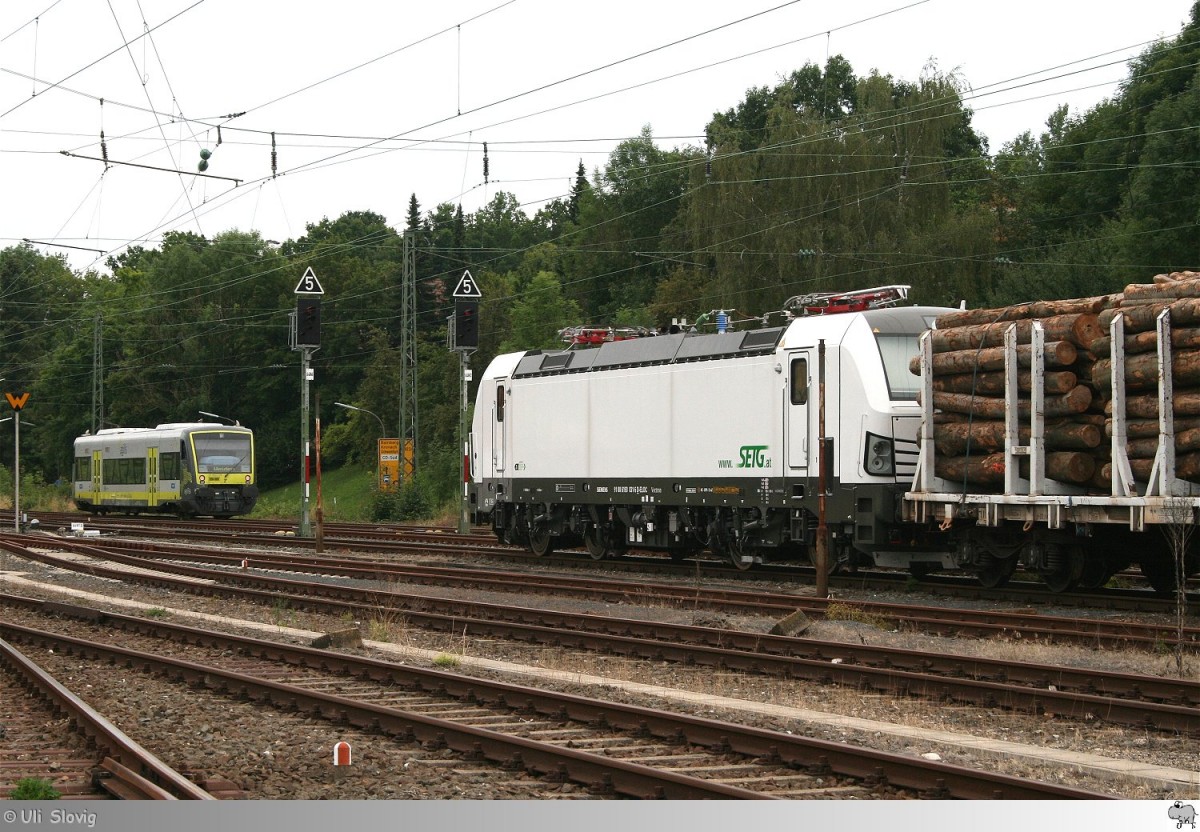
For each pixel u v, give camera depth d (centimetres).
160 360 9075
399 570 2464
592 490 2634
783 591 2105
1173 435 1650
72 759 952
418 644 1638
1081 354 1784
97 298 10906
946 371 1958
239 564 2798
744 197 4969
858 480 2050
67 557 3033
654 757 945
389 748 1010
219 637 1599
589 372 2659
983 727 1084
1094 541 1884
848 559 2145
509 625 1658
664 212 7862
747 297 4903
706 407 2352
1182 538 1611
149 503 5297
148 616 1931
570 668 1424
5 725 1083
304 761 959
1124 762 941
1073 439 1773
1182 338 1641
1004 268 4775
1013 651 1445
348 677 1365
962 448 1939
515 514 2927
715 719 1112
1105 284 4416
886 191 4838
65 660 1493
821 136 4884
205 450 5044
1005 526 1966
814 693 1243
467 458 3734
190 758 964
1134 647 1468
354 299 8994
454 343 3788
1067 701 1109
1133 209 4622
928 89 4897
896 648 1377
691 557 2838
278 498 8375
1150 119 4550
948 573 2439
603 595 2052
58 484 8012
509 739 944
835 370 2103
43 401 9406
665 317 6247
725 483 2306
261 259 9162
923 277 4709
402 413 4944
